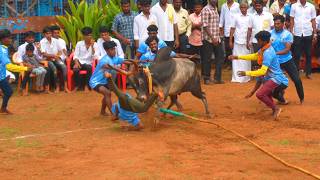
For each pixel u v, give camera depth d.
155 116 9.17
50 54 13.47
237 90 13.32
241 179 6.57
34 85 13.37
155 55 9.51
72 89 13.59
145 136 8.78
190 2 16.77
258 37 9.76
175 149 7.97
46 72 13.19
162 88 8.99
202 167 7.05
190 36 14.38
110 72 9.73
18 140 8.59
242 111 10.77
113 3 15.10
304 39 14.98
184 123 9.71
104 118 10.28
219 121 9.85
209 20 14.18
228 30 14.93
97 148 8.05
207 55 14.30
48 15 15.68
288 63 11.29
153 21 13.49
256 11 14.49
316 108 10.98
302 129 9.25
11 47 14.02
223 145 8.22
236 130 9.17
